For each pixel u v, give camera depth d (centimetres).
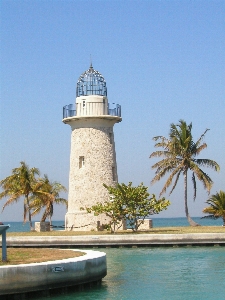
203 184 6191
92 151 5619
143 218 5022
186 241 4288
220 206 6462
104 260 2567
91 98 5666
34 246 4391
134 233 4706
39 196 6191
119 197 4894
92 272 2414
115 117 5681
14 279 2130
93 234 4688
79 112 5684
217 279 2672
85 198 5553
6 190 6122
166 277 2742
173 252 3900
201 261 3356
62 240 4359
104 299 2220
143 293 2336
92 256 2500
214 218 6612
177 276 2775
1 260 2341
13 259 2403
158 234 4322
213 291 2377
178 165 6216
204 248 4156
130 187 4912
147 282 2595
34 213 6638
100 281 2544
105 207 4909
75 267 2317
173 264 3231
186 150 6184
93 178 5575
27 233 5022
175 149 6194
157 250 4066
